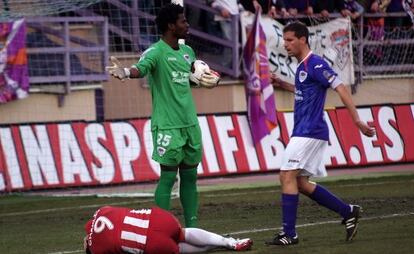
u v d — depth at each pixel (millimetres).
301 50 30188
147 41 59688
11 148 51938
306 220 37094
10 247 33625
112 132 53625
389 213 38344
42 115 56875
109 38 60219
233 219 38875
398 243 29734
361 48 64750
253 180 54781
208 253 28891
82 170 52719
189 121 32094
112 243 26750
